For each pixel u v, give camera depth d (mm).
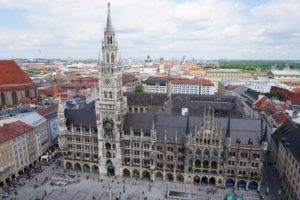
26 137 108562
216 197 89562
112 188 96375
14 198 88625
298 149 84812
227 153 91375
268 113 155375
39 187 96500
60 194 92000
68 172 108812
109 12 94125
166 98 172500
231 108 146250
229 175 94125
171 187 96625
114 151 102750
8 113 142000
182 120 102312
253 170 91938
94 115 110188
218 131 96875
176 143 96500
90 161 107438
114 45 94625
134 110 175000
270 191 94375
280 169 101312
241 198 84500
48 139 128500
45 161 118250
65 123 108625
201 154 94562
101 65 96000
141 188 96250
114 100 97375
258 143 91125
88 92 199500
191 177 98000
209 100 174000
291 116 143625
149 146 99438
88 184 99125
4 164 95438
